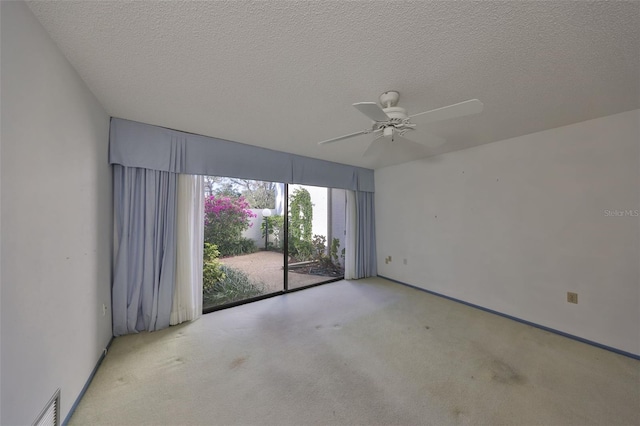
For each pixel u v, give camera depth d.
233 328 2.46
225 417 1.39
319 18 1.08
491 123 2.29
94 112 1.76
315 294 3.54
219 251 4.09
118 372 1.75
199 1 0.99
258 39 1.21
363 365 1.88
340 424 1.36
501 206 2.81
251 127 2.38
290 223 4.57
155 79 1.56
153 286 2.37
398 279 4.10
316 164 3.67
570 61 1.37
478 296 3.03
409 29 1.14
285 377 1.74
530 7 1.02
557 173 2.40
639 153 1.98
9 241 0.91
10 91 0.92
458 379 1.72
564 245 2.36
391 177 4.22
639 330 1.98
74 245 1.43
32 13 1.03
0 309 0.86
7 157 0.90
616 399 1.53
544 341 2.24
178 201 2.55
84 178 1.58
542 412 1.43
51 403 1.17
